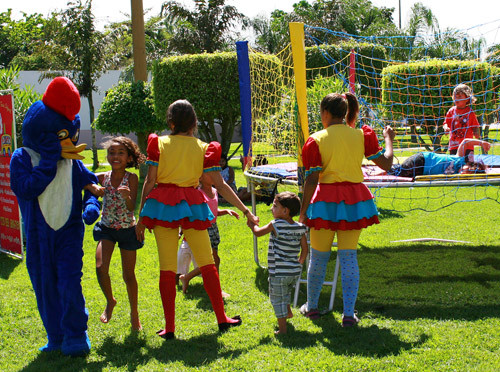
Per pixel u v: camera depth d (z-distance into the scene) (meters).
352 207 3.89
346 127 3.97
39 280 3.58
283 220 3.84
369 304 4.38
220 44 24.14
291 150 5.90
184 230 3.87
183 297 4.70
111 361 3.46
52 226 3.55
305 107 4.43
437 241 6.44
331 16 26.28
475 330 3.73
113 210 3.89
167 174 3.73
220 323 3.90
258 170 5.52
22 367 3.42
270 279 3.81
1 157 6.14
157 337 3.83
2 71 8.75
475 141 5.81
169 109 3.85
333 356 3.37
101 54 16.95
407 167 5.90
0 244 6.40
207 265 3.90
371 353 3.42
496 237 6.59
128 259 3.95
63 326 3.54
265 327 3.95
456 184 5.00
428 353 3.36
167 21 24.39
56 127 3.51
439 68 12.16
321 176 4.00
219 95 11.82
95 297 4.68
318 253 4.09
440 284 4.81
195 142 3.84
